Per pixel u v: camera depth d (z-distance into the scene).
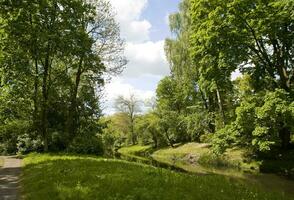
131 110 107.06
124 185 14.09
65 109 45.84
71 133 45.22
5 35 29.00
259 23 33.00
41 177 17.95
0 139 51.62
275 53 35.75
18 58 33.44
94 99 46.53
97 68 43.47
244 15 33.72
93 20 42.72
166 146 76.00
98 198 12.16
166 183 14.98
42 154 35.38
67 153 35.41
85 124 46.34
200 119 57.69
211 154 39.97
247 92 48.50
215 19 34.41
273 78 34.81
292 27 34.31
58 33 35.09
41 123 40.25
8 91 37.19
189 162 46.34
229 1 34.12
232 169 35.53
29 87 40.22
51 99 43.72
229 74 36.34
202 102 60.59
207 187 14.95
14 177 20.86
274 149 36.44
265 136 32.41
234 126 34.53
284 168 31.44
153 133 80.00
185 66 56.28
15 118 42.53
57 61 43.19
